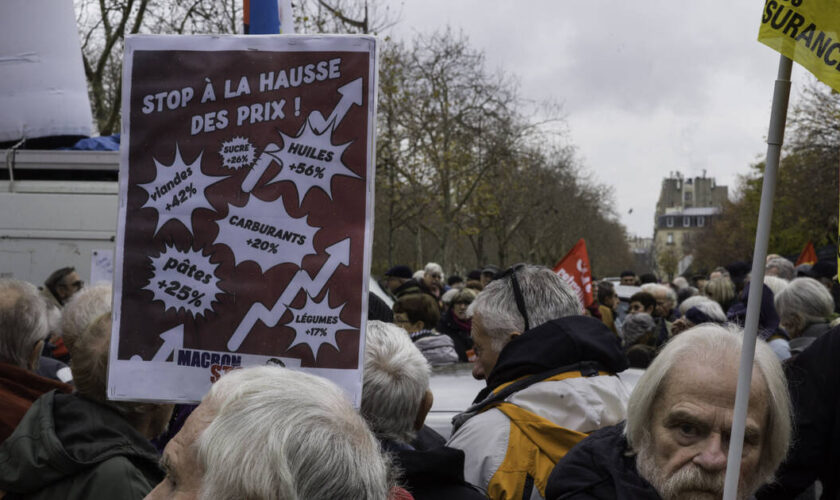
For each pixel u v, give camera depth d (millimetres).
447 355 5730
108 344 2664
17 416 3037
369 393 2613
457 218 34781
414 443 2961
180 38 2744
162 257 2711
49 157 8117
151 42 2746
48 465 2393
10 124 8461
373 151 2703
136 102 2742
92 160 8109
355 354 2633
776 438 2084
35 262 7801
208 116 2736
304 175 2707
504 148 30781
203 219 2715
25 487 2412
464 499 2469
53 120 8562
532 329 3145
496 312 3301
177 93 2742
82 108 8836
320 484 1479
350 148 2703
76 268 7785
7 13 8398
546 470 2820
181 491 1560
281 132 2723
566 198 51938
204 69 2742
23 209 7836
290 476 1453
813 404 2832
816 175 32562
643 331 7250
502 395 3008
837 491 2854
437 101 27859
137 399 2648
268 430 1486
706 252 78875
